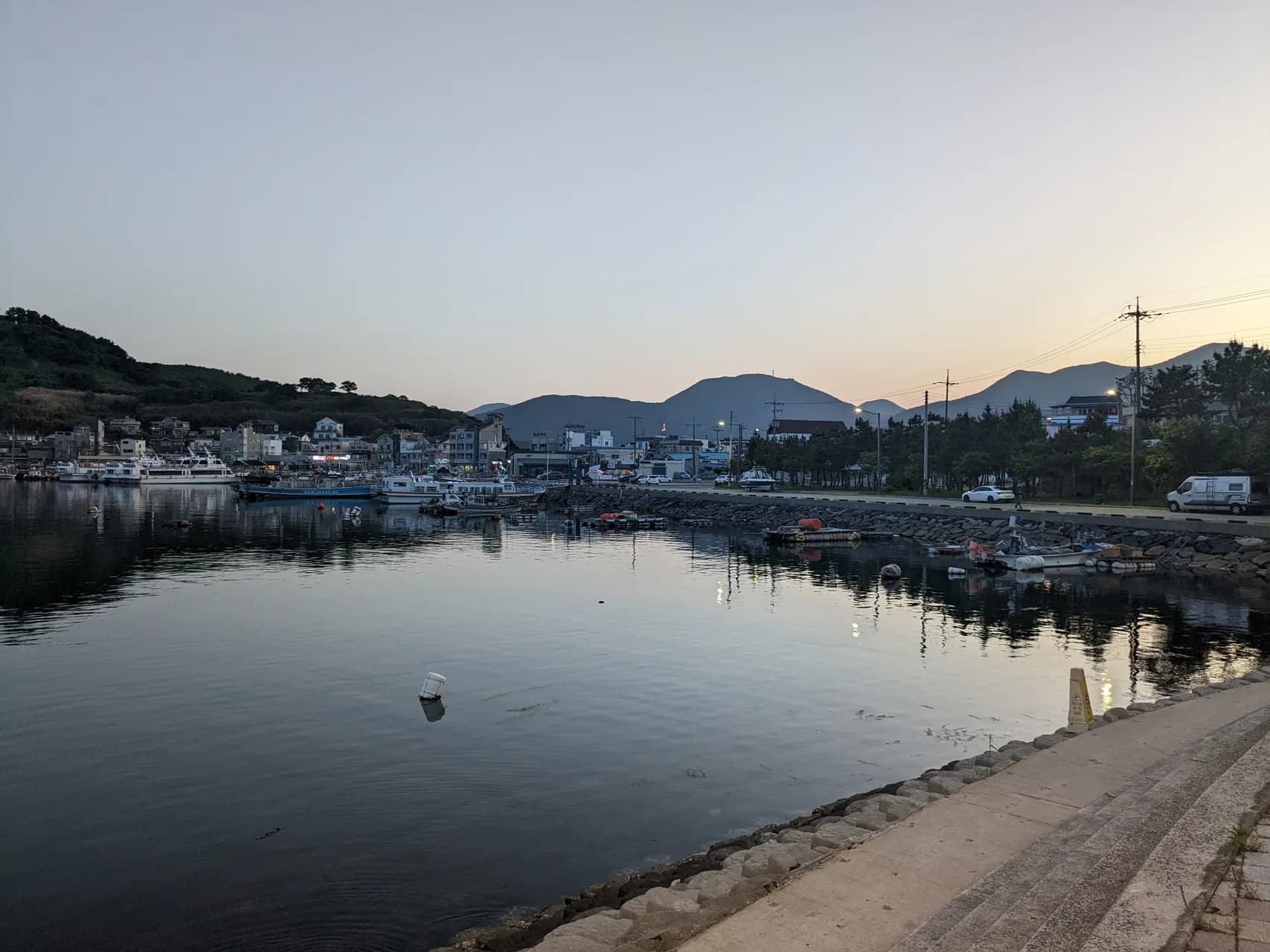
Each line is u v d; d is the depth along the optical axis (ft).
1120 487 324.80
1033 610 164.66
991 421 413.18
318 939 51.72
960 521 290.76
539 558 264.93
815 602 179.42
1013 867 37.52
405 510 490.49
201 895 57.47
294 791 76.33
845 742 89.92
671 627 152.56
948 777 60.49
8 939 52.16
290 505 510.99
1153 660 123.44
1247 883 30.60
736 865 47.55
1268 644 132.67
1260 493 270.05
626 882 54.39
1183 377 357.82
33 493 591.78
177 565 240.73
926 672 119.44
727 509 420.77
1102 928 26.99
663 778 79.20
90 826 68.90
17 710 100.58
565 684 113.50
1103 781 54.80
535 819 69.87
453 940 50.72
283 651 132.67
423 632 147.54
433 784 77.77
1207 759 53.83
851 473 534.37
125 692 108.47
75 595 186.91
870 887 37.99
